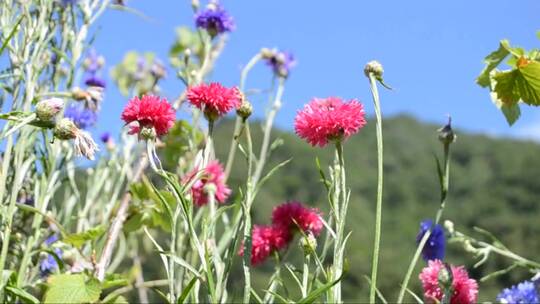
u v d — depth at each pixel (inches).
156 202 44.3
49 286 37.4
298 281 35.7
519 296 41.0
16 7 43.8
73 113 46.6
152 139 34.7
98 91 45.6
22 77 41.5
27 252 40.2
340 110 34.5
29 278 43.6
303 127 34.9
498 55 41.3
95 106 45.5
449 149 38.4
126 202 43.8
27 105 41.0
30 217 44.5
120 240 51.5
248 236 36.0
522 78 40.1
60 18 46.8
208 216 39.6
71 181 47.4
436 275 37.6
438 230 39.7
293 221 39.2
